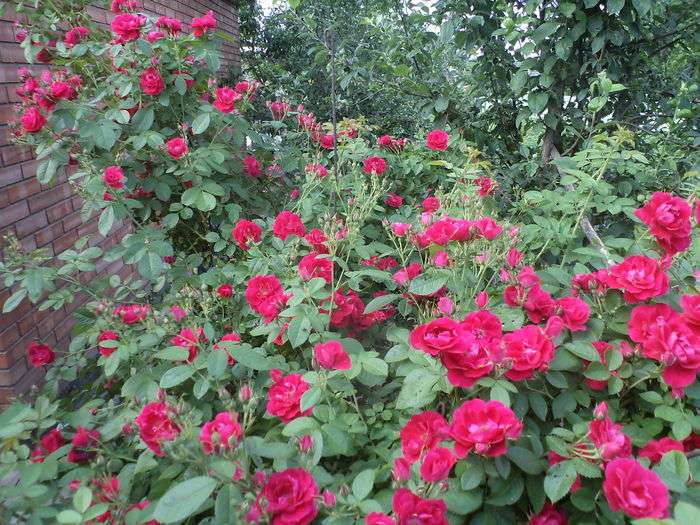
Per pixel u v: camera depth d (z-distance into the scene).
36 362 1.92
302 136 3.00
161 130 2.24
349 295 1.71
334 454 1.14
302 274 1.50
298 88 6.58
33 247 2.73
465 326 1.10
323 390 1.24
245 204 2.51
